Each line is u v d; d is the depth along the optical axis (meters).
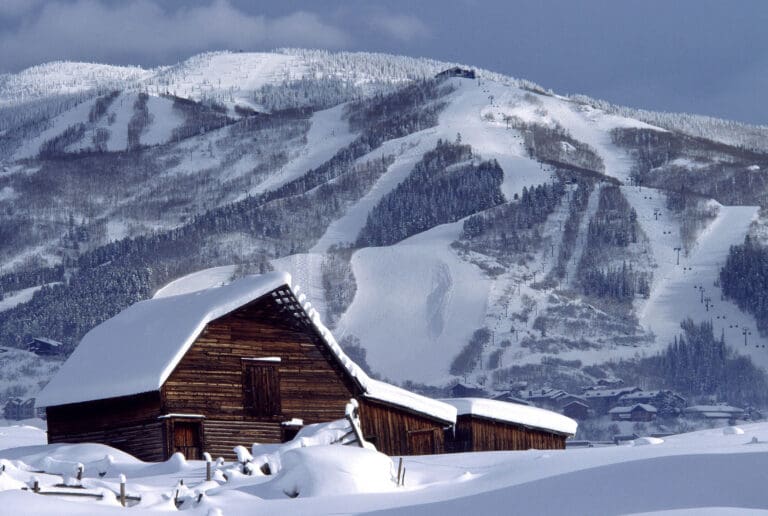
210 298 90.19
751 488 40.03
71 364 93.31
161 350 86.06
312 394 91.06
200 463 69.25
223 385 87.50
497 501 42.28
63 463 62.41
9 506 41.69
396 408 94.56
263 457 59.84
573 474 44.59
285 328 91.12
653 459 44.81
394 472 54.06
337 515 43.06
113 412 87.50
